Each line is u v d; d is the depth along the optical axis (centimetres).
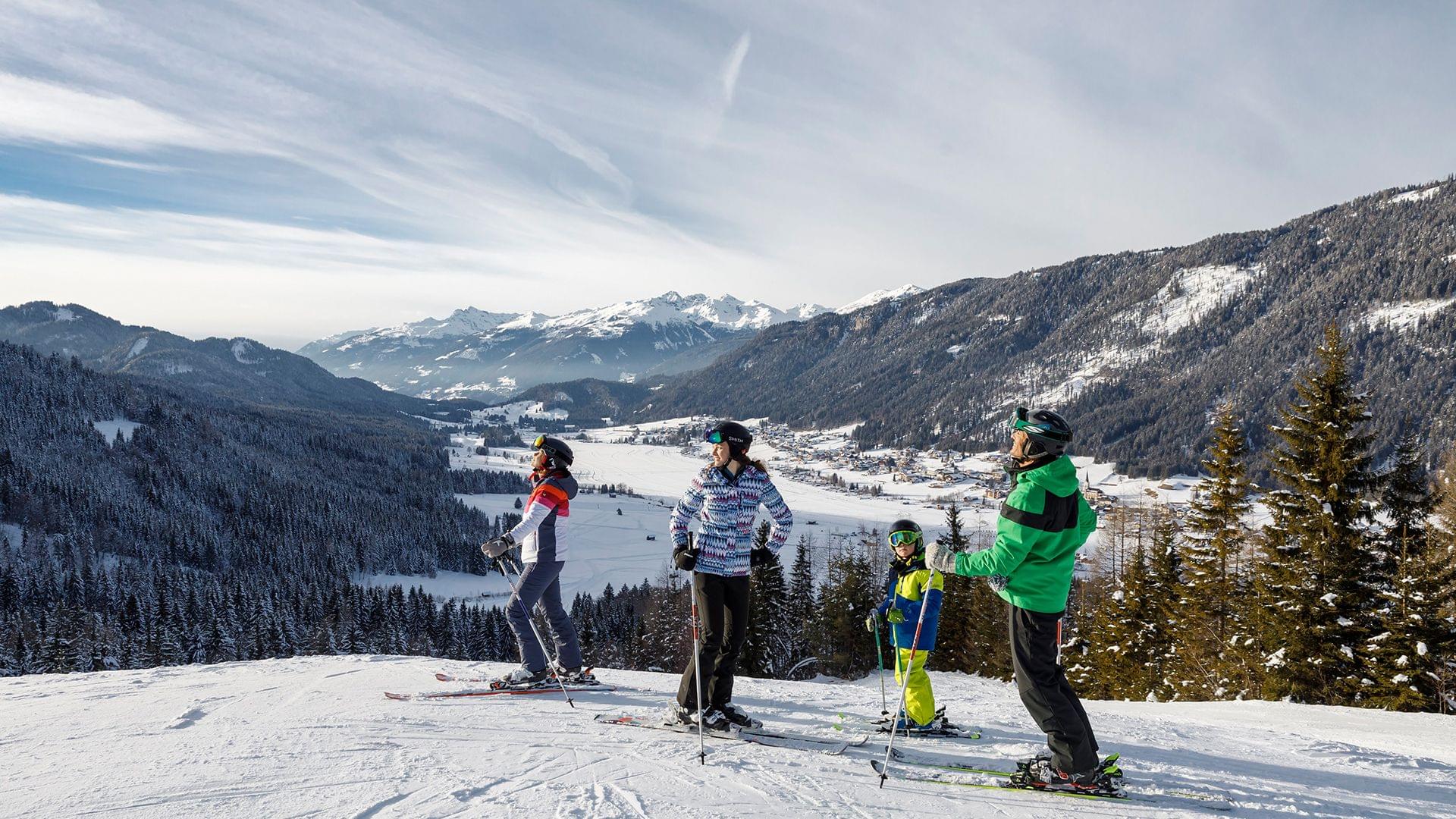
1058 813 357
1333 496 1725
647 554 13712
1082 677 2936
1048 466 374
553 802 345
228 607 6888
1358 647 1666
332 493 15362
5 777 384
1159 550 2675
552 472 662
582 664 684
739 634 502
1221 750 546
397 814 326
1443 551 1662
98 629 5750
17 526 10612
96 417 16338
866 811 349
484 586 11838
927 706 524
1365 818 384
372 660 901
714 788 376
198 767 396
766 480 501
